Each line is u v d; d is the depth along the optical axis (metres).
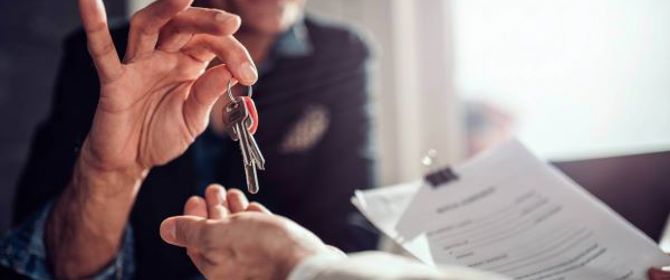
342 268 0.28
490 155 0.67
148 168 0.63
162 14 0.52
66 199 0.65
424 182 0.65
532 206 0.59
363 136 1.22
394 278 0.26
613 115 1.63
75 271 0.67
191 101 0.59
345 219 1.02
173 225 0.42
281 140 1.13
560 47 1.68
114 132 0.57
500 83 1.79
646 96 1.58
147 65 0.56
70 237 0.65
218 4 1.06
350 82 1.23
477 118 1.83
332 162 1.15
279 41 1.17
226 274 0.37
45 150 0.85
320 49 1.21
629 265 0.50
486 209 0.59
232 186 1.02
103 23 0.52
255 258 0.36
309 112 1.15
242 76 0.53
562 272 0.50
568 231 0.55
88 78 0.86
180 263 0.88
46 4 1.60
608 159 0.79
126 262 0.71
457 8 1.83
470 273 0.26
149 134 0.60
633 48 1.58
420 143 1.87
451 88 1.84
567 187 0.61
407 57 1.84
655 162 0.77
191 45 0.56
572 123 1.68
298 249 0.34
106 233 0.64
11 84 1.54
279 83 1.15
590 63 1.65
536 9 1.72
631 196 0.77
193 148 0.95
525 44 1.74
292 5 1.11
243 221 0.38
